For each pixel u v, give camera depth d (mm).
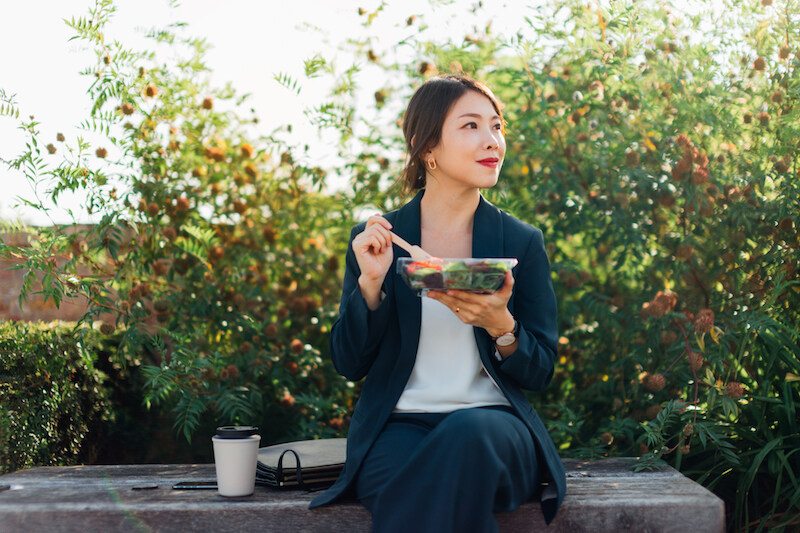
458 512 1499
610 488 1882
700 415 2439
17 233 2822
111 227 2879
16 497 1848
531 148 3082
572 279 2955
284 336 3227
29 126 2801
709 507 1728
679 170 2707
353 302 1794
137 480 2074
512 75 3146
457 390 1791
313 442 2232
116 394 2953
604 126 2938
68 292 2760
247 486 1824
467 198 1932
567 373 3146
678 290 2855
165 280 3088
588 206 2973
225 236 3275
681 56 2879
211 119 3215
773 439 2373
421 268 1559
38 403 2416
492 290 1589
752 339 2543
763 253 2689
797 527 2258
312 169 3338
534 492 1750
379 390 1854
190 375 2744
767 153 2693
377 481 1678
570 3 2986
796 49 2719
